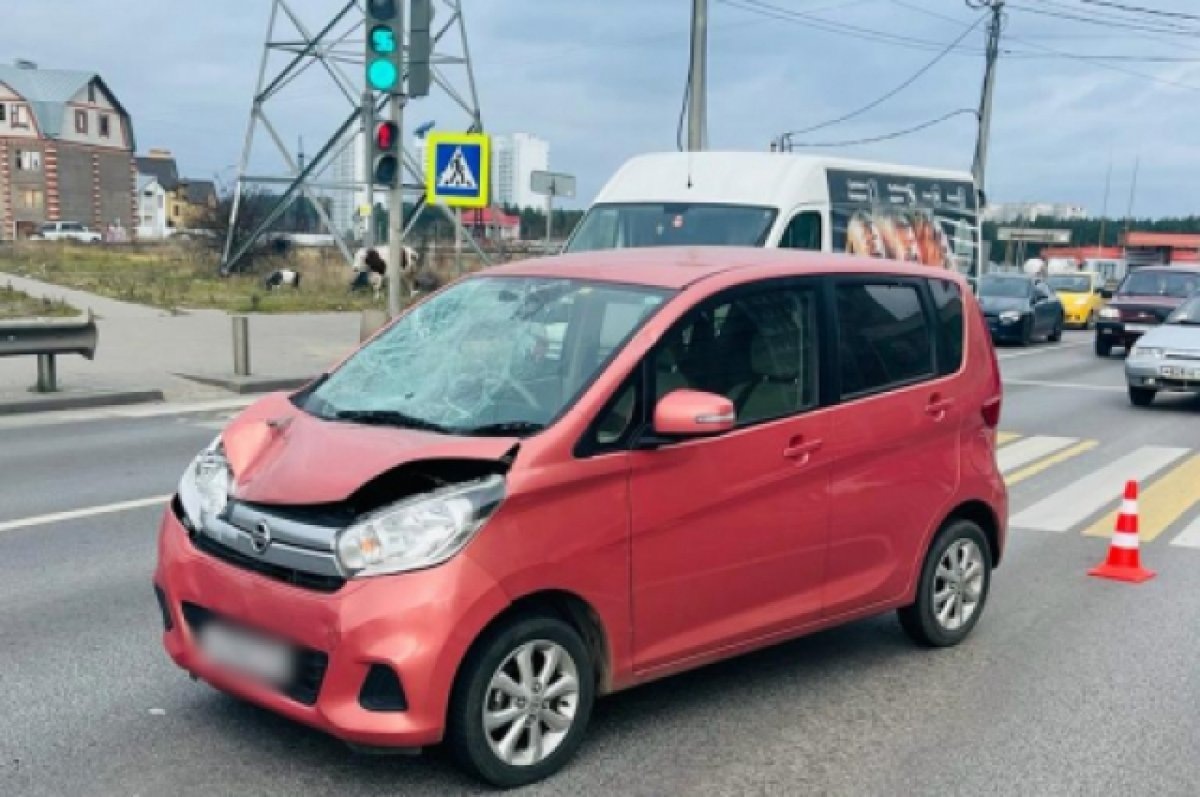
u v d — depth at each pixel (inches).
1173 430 542.9
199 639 166.4
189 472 179.6
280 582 154.6
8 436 449.1
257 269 1487.5
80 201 3772.1
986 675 214.8
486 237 1648.6
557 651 163.3
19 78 3715.6
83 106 3772.1
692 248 225.0
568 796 161.2
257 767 167.0
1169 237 2876.5
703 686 205.6
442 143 660.7
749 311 190.2
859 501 203.0
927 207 628.4
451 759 164.6
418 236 1659.7
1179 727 191.5
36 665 205.6
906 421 212.1
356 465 157.5
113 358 675.4
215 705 188.7
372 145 582.2
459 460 157.0
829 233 519.8
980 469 231.0
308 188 1469.0
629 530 167.0
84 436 452.8
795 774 171.0
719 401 167.8
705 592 178.9
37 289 1160.8
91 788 160.2
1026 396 669.9
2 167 3575.3
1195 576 286.5
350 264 1449.3
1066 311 1333.7
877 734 186.2
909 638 234.5
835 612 202.7
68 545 288.0
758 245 478.0
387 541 149.8
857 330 207.8
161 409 532.7
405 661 146.7
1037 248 2972.4
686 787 165.6
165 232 4510.3
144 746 173.3
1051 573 288.0
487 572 151.8
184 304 1064.2
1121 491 393.4
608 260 206.7
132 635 222.2
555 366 177.0
